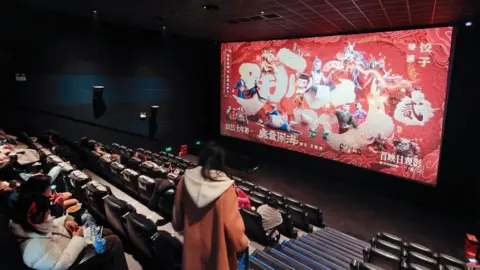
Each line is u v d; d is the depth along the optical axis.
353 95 9.88
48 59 9.29
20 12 8.49
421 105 8.51
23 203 2.26
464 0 5.88
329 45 10.30
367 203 9.17
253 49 12.62
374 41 9.24
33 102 9.11
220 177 1.81
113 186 6.48
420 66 8.41
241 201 5.17
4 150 5.57
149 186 5.26
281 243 5.14
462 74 8.19
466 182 8.41
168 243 3.08
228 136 14.20
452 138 8.53
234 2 6.69
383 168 9.49
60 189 5.06
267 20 8.56
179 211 1.91
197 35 12.26
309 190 10.12
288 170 12.12
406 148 8.93
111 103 11.16
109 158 6.80
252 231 4.99
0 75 8.38
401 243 5.31
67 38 9.65
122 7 7.79
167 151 13.44
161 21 9.50
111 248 2.74
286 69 11.63
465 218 8.27
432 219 8.20
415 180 8.88
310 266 4.19
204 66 14.20
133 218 3.36
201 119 14.64
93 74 10.47
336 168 11.30
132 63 11.56
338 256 4.87
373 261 4.21
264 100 12.52
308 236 5.85
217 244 1.74
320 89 10.70
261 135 12.84
